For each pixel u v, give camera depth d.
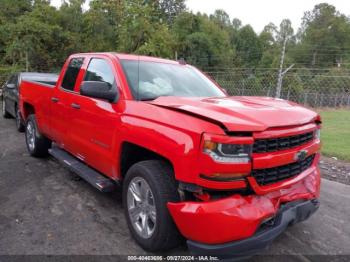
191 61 43.09
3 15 29.02
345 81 21.52
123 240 3.46
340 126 13.48
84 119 4.21
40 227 3.67
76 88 4.57
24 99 6.39
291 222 3.10
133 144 3.38
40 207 4.17
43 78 9.32
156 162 3.20
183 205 2.72
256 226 2.65
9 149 6.91
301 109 3.36
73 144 4.63
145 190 3.22
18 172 5.45
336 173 6.27
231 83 14.36
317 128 3.42
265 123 2.72
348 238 3.79
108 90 3.67
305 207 3.15
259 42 64.50
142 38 12.95
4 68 22.28
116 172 3.71
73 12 28.75
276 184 2.87
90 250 3.26
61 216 3.95
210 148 2.56
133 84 3.76
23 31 21.45
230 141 2.54
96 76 4.26
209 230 2.58
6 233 3.51
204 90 4.29
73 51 24.88
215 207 2.58
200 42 44.38
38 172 5.47
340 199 4.99
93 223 3.80
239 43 63.62
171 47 14.49
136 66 4.07
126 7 12.83
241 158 2.59
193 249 2.71
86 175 4.20
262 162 2.68
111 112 3.66
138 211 3.36
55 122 5.14
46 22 25.16
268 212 2.71
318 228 4.00
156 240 3.06
